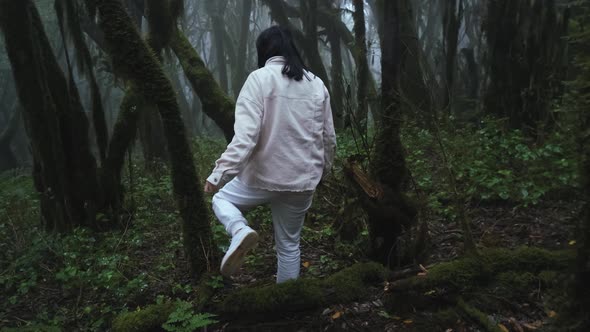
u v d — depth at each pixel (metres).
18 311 3.28
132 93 4.87
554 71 6.42
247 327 2.71
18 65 4.07
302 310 2.76
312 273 3.36
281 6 12.63
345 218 3.63
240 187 2.74
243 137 2.48
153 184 6.79
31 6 4.39
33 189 7.23
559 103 6.00
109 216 4.86
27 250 4.11
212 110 6.20
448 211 4.14
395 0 2.94
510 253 2.84
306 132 2.65
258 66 2.84
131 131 4.96
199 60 6.41
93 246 4.27
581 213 1.70
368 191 2.93
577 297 1.69
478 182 4.57
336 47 12.78
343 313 2.70
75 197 4.71
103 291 3.38
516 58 6.67
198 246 3.14
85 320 3.04
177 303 2.77
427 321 2.56
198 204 3.15
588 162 1.67
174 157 3.09
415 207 3.01
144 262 3.93
